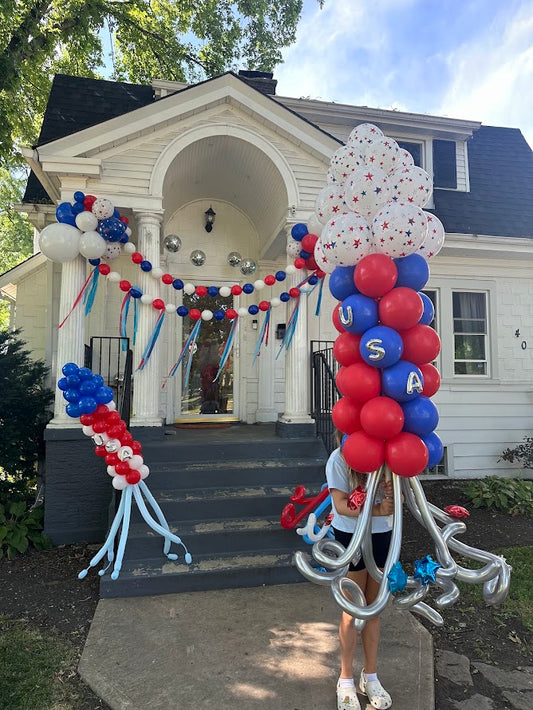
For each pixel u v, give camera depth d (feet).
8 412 17.83
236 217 24.52
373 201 8.17
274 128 18.54
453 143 29.43
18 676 8.71
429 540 16.17
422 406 7.57
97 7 31.45
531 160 31.83
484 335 26.99
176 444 16.20
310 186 18.97
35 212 23.09
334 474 8.02
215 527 13.56
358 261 7.98
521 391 26.73
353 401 7.81
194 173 20.93
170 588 11.98
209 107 18.19
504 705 8.05
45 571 13.67
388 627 10.50
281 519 12.99
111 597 11.71
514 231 26.68
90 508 16.08
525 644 10.09
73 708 7.88
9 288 27.27
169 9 38.52
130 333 22.33
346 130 28.53
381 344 7.27
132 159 17.69
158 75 41.60
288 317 18.28
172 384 23.08
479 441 26.02
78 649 9.63
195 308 24.03
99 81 27.78
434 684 8.57
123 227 15.48
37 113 35.65
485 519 19.19
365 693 8.02
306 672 8.76
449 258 26.45
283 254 23.48
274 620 10.64
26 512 17.15
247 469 15.48
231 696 8.08
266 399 23.73
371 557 7.39
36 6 29.35
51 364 22.63
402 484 7.95
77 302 16.20
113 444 12.07
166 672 8.72
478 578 7.00
